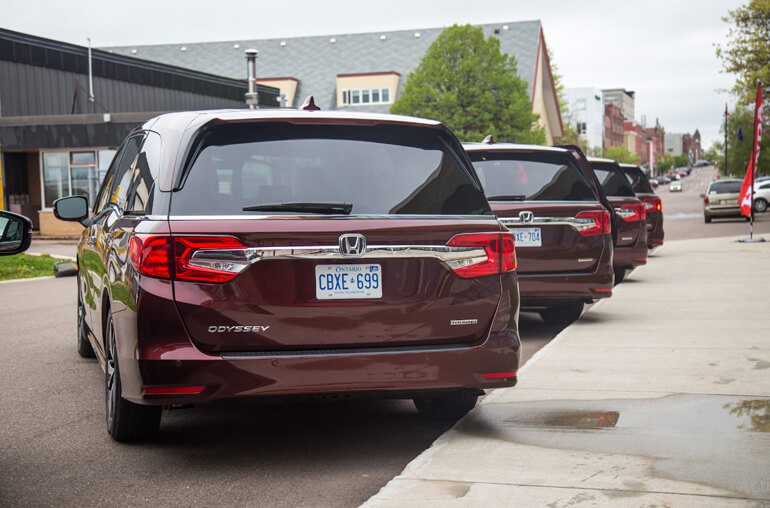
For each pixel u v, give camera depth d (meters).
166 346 3.84
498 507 3.48
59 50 32.19
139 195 4.37
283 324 3.92
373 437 4.70
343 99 59.88
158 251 3.86
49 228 30.41
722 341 7.29
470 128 44.59
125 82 35.06
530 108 44.88
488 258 4.29
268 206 3.97
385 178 4.21
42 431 4.88
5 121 29.92
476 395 4.80
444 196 4.30
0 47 30.02
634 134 176.38
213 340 3.86
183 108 38.31
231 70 65.00
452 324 4.19
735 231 26.67
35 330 9.17
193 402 3.88
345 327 4.00
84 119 29.61
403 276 4.09
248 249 3.88
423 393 4.19
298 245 3.93
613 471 3.91
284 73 63.50
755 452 4.16
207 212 3.92
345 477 3.96
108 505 3.61
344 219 4.02
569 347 7.20
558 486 3.72
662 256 17.12
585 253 7.98
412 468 4.00
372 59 62.97
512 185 7.96
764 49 36.91
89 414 5.30
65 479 3.97
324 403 5.55
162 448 4.49
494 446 4.34
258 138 4.15
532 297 7.91
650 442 4.36
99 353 5.38
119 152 5.88
